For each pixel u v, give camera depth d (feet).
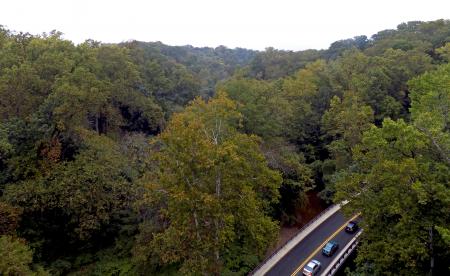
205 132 88.63
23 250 77.15
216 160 75.87
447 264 77.41
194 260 74.49
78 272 103.86
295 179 138.72
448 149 73.51
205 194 72.33
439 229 59.62
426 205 72.59
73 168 101.04
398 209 68.74
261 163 90.84
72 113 106.52
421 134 73.05
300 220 148.05
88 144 110.22
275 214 140.15
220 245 77.87
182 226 76.02
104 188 104.27
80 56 132.05
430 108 87.30
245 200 79.87
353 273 87.04
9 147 93.40
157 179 91.45
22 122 103.45
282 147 141.18
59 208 102.01
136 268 99.86
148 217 103.45
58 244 108.27
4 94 106.01
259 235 80.18
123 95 150.51
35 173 100.53
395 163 72.64
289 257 114.52
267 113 137.08
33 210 94.94
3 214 88.89
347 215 85.97
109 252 109.29
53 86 108.78
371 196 81.87
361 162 92.02
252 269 106.73
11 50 121.60
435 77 91.61
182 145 75.97
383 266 74.84
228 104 96.84
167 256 79.46
